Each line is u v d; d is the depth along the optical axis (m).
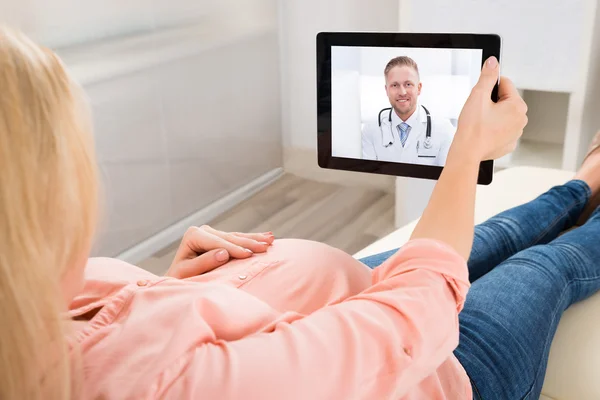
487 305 0.91
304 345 0.51
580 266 1.10
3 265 0.37
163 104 2.10
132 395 0.47
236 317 0.60
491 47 0.83
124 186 2.00
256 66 2.54
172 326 0.55
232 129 2.45
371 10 2.49
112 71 1.91
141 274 0.75
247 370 0.49
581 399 1.00
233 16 2.36
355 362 0.51
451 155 0.69
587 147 2.02
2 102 0.38
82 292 0.70
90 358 0.52
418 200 2.12
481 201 1.53
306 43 2.60
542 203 1.39
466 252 0.63
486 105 0.73
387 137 0.91
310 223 2.22
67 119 0.42
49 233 0.41
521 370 0.85
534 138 2.33
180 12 2.12
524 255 1.09
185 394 0.47
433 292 0.57
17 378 0.38
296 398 0.48
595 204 1.49
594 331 1.07
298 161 2.71
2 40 0.41
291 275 0.78
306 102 2.66
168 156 2.15
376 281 0.65
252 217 2.29
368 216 2.24
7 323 0.37
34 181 0.39
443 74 0.88
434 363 0.56
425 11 1.99
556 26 1.83
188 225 2.22
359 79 0.93
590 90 1.91
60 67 0.43
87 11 1.81
